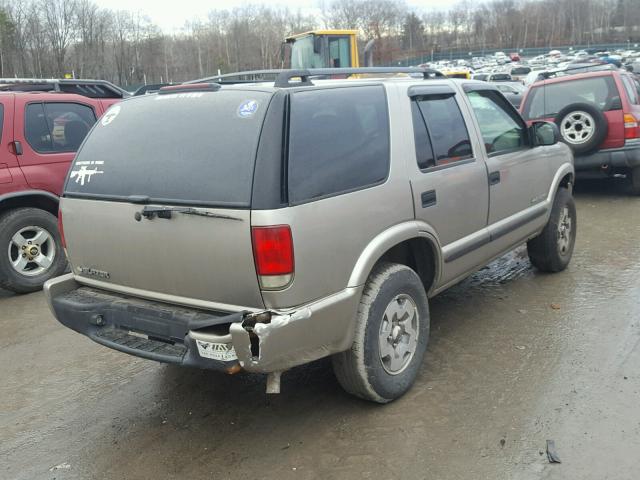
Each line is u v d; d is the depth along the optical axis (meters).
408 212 3.78
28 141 6.48
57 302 3.77
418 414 3.62
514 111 5.27
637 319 4.77
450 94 4.49
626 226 7.68
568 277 5.89
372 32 87.06
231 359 3.04
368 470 3.15
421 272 4.20
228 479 3.17
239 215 3.02
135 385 4.27
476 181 4.46
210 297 3.24
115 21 64.50
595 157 8.89
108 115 3.84
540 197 5.46
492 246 4.76
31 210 6.41
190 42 76.31
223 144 3.20
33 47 57.72
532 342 4.49
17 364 4.72
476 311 5.16
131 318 3.49
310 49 14.59
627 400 3.63
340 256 3.31
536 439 3.31
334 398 3.89
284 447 3.40
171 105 3.54
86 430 3.72
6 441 3.65
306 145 3.23
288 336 3.06
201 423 3.72
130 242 3.45
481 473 3.07
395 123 3.84
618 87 8.84
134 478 3.23
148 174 3.40
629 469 3.03
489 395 3.78
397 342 3.75
